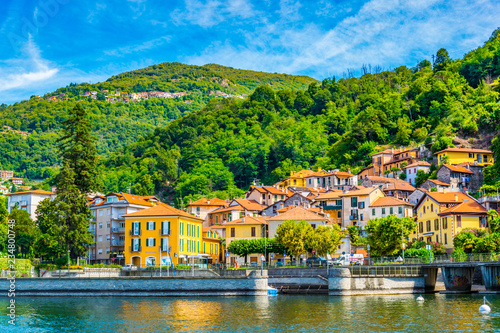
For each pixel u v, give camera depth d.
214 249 135.88
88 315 71.75
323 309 74.06
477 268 103.50
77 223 108.38
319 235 112.69
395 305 77.06
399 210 131.88
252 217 137.38
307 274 97.56
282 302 82.31
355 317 67.06
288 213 131.50
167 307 77.94
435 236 116.81
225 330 60.72
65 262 104.00
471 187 155.88
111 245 134.62
